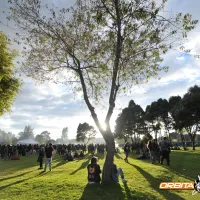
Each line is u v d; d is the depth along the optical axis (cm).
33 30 1105
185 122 4938
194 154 3130
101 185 959
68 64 1180
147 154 2448
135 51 1098
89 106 1083
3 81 1734
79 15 1098
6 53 1717
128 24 1058
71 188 930
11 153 3077
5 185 1071
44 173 1505
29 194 870
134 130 8062
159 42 1043
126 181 1049
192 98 4656
